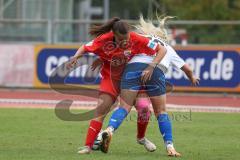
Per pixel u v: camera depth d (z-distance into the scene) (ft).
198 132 117.80
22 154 87.76
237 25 215.92
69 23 215.51
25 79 210.79
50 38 213.66
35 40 222.69
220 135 114.11
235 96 201.77
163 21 92.99
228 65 201.36
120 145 99.19
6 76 211.61
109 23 85.76
